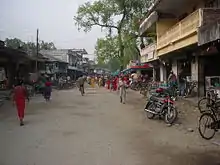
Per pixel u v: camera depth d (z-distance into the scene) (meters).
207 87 11.31
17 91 7.34
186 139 5.49
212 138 5.48
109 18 28.66
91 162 4.11
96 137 5.73
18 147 5.00
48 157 4.38
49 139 5.60
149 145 5.07
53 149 4.84
